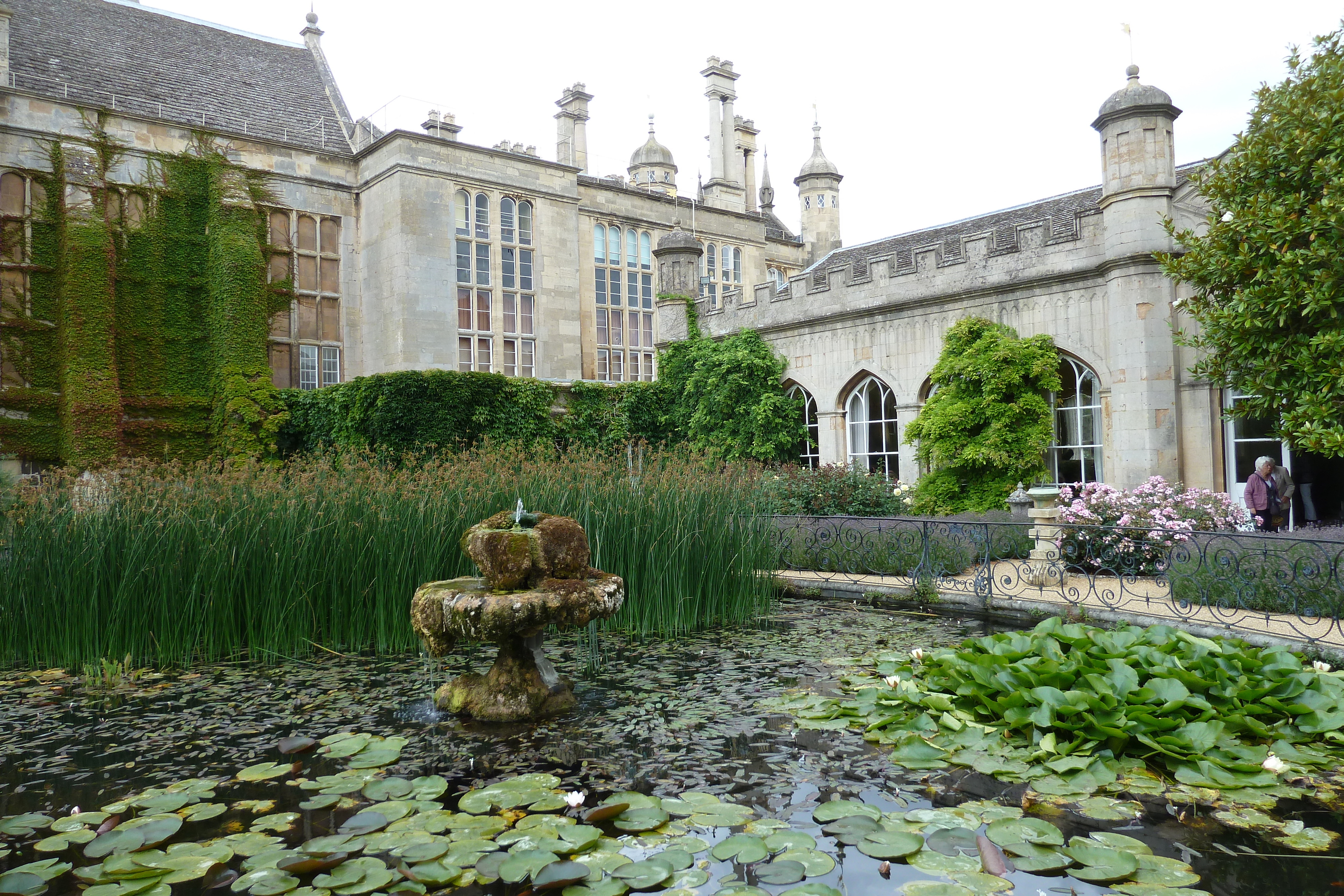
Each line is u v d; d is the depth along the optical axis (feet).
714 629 25.88
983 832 11.12
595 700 18.08
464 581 17.99
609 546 25.21
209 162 73.26
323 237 82.17
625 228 98.53
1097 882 9.53
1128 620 23.91
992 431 48.47
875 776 13.29
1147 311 44.39
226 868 10.46
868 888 9.53
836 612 28.48
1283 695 14.66
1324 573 23.26
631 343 98.99
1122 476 45.44
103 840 11.05
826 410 62.59
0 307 64.44
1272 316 30.48
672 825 11.44
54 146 66.39
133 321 69.77
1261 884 9.66
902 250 68.64
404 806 12.19
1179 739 12.96
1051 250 49.73
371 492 25.94
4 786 13.75
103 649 22.57
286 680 20.47
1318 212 28.30
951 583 30.14
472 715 16.98
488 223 84.84
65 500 24.17
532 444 67.77
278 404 72.28
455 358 80.74
